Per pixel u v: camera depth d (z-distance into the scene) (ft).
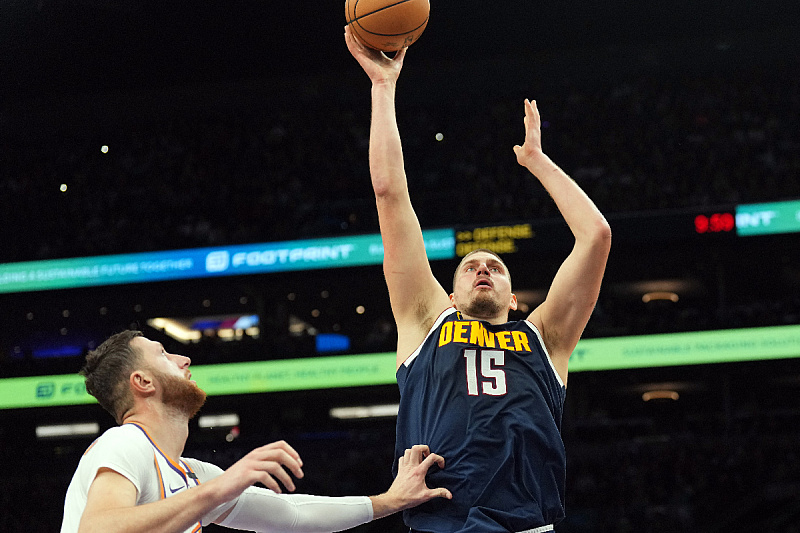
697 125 65.62
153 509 7.73
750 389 67.87
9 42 62.49
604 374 54.13
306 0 60.18
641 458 53.11
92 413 60.34
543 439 9.65
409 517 9.90
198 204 68.90
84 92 69.56
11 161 72.95
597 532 49.98
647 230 56.44
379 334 66.23
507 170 66.69
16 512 56.49
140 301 67.67
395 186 11.03
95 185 71.10
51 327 74.95
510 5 62.75
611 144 66.18
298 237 60.44
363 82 71.00
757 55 66.95
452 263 58.44
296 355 57.36
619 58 68.13
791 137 63.72
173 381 9.66
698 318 56.95
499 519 9.11
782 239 53.78
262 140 71.61
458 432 9.70
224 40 64.34
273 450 8.14
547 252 56.90
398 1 11.68
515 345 10.39
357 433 56.18
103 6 59.00
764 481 50.57
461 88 71.36
